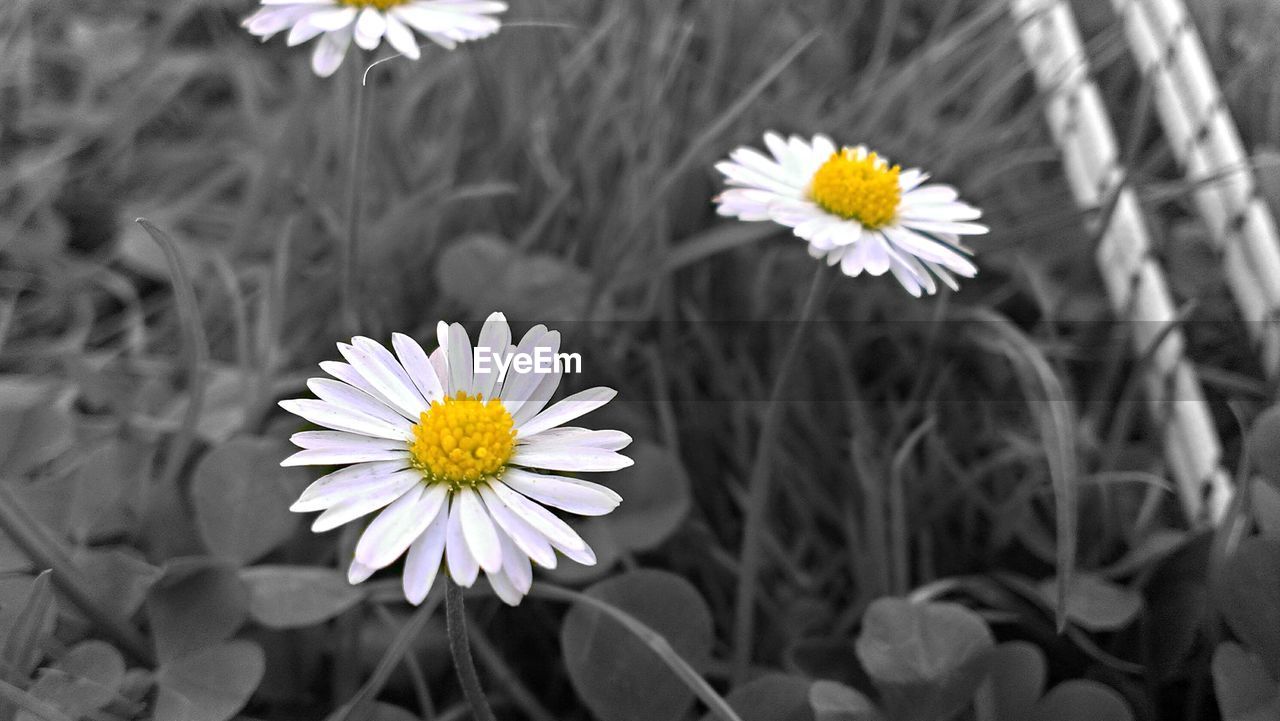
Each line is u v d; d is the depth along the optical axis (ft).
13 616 0.63
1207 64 0.76
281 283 0.74
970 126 0.83
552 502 0.58
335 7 0.66
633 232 0.76
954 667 0.64
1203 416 0.71
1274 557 0.64
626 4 0.86
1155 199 0.76
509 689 0.68
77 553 0.65
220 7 0.97
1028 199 0.85
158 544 0.67
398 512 0.57
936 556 0.74
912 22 0.95
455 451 0.57
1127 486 0.73
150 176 0.88
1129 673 0.68
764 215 0.65
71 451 0.71
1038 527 0.72
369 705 0.63
